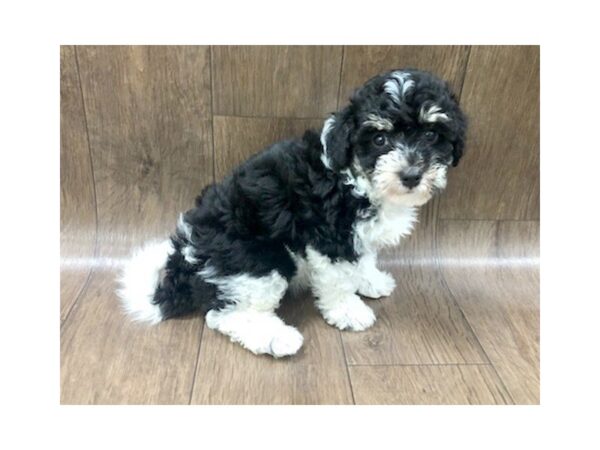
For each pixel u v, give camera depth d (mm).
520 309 550
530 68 539
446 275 603
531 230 612
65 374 458
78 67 540
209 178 585
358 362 475
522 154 577
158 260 519
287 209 459
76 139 568
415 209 523
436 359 480
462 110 503
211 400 438
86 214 597
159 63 540
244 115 559
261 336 473
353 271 490
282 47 532
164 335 506
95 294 559
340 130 442
